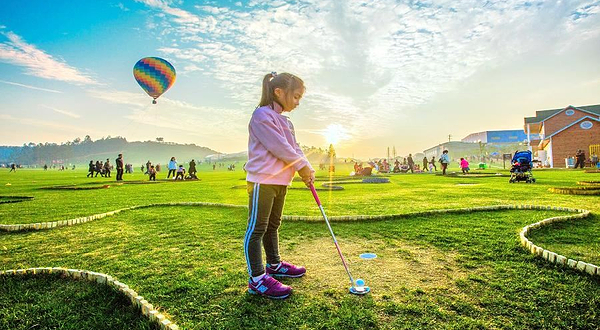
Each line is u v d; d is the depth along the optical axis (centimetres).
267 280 236
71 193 1191
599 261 292
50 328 194
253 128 257
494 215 514
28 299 231
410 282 254
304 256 330
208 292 242
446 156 2192
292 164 254
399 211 590
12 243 407
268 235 273
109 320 201
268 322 197
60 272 270
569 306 208
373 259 315
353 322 194
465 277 261
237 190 1297
